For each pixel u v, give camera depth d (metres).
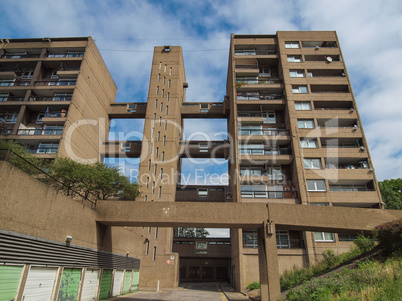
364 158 31.50
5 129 34.47
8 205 9.24
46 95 36.88
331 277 13.57
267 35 39.88
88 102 38.28
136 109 44.78
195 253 39.94
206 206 16.77
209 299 19.56
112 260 19.34
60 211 12.60
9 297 9.26
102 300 17.03
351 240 27.55
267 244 15.82
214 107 44.12
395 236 14.26
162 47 45.31
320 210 17.08
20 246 9.76
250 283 26.23
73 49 39.25
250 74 37.78
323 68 36.66
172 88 42.12
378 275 11.67
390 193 35.00
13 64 38.34
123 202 16.78
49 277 11.71
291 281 18.31
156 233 33.38
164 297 20.30
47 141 32.84
